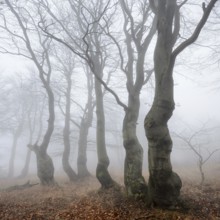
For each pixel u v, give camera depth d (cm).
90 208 974
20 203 1151
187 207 860
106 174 1280
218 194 1055
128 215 861
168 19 955
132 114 1160
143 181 1028
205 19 759
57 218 891
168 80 891
